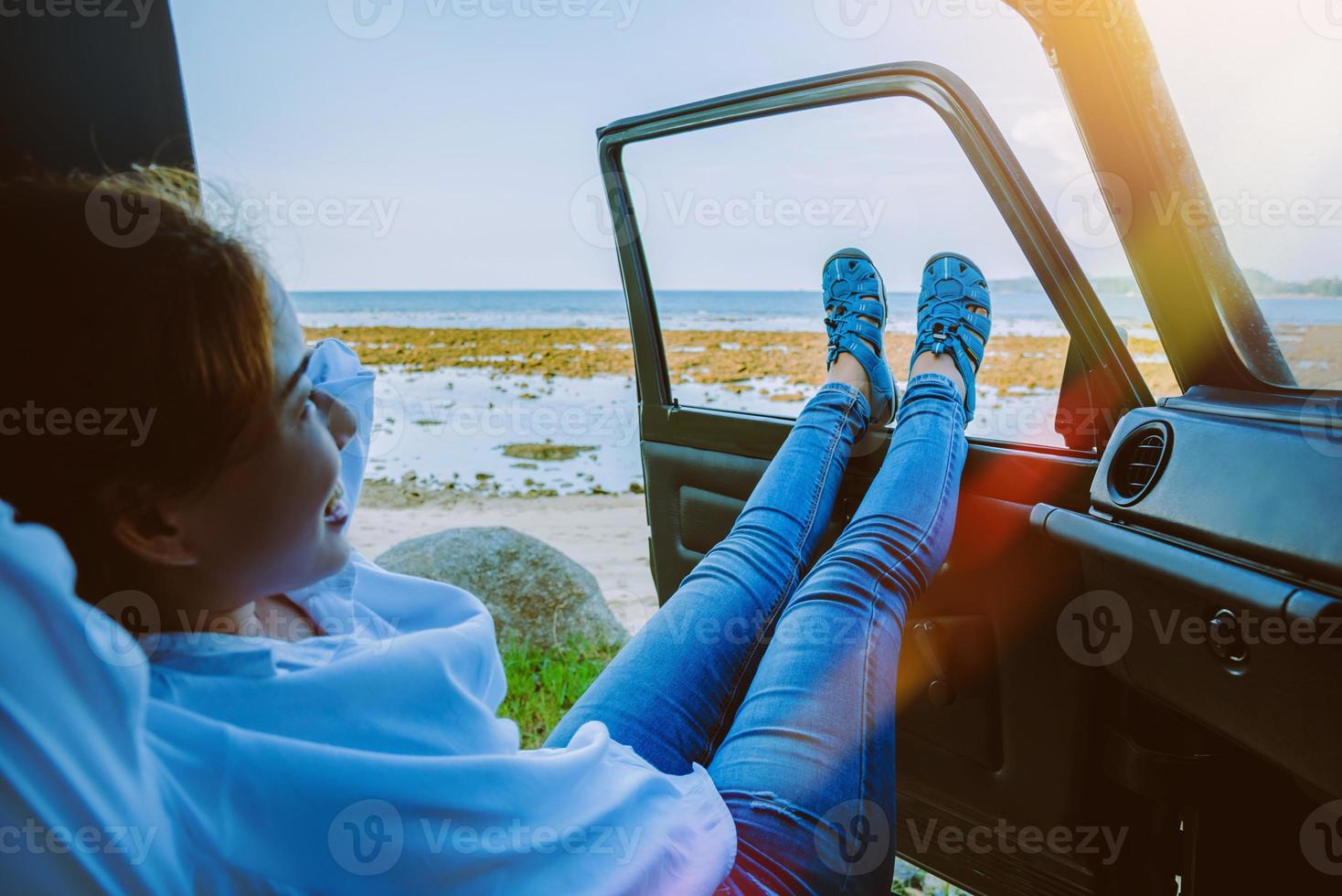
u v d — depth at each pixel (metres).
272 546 0.49
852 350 1.59
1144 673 1.05
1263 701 0.88
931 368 1.52
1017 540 1.24
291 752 0.45
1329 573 0.78
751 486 1.61
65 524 0.43
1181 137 0.96
